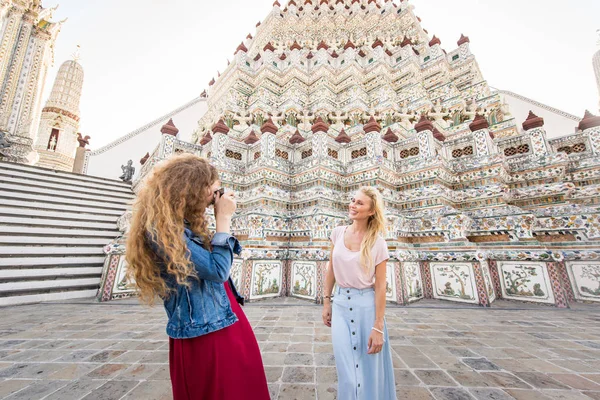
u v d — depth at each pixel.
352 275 1.60
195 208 1.09
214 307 1.04
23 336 2.92
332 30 17.34
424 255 5.38
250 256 4.91
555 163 6.07
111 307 4.32
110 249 4.94
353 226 1.77
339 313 1.60
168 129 7.07
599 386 1.93
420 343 2.81
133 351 2.52
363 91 11.91
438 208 5.92
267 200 6.15
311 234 5.30
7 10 13.20
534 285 4.80
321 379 2.00
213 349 1.00
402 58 12.96
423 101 10.27
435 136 7.51
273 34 16.58
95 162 14.17
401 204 6.60
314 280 4.92
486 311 4.23
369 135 6.89
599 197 5.84
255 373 1.07
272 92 12.12
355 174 6.81
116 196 9.16
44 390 1.82
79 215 7.16
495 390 1.87
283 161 7.16
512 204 6.61
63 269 5.30
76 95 22.30
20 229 5.88
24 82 13.18
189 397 0.97
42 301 4.64
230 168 6.90
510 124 8.79
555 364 2.30
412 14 16.20
